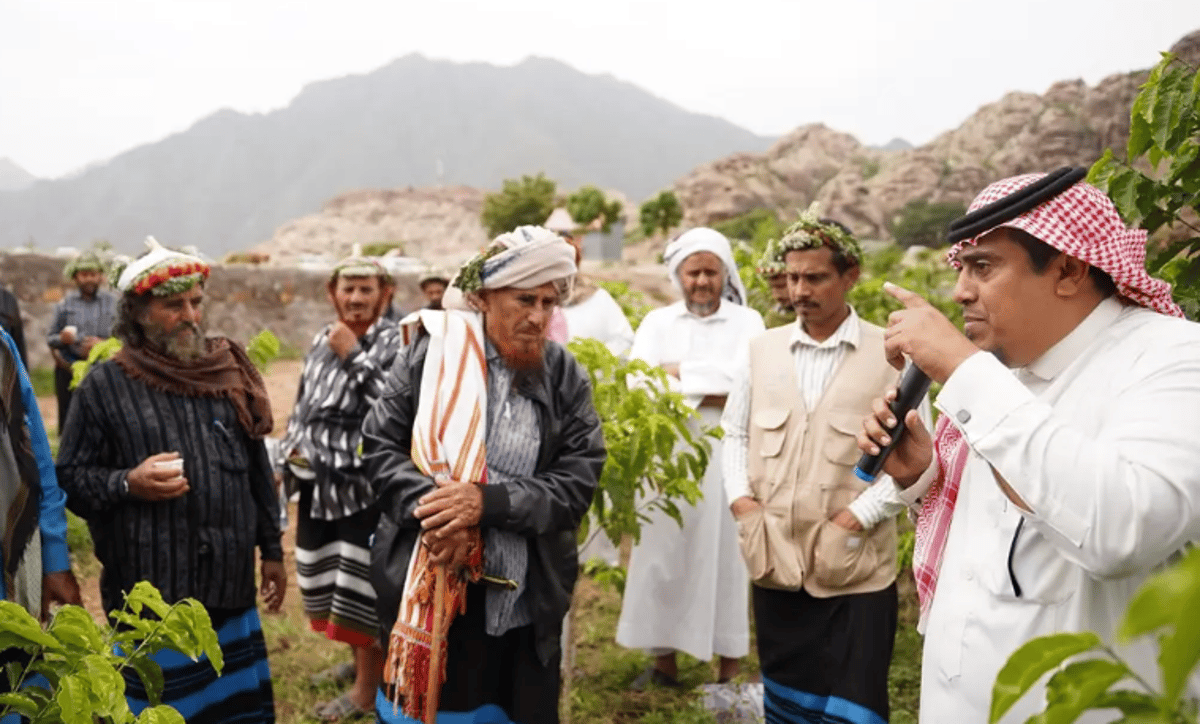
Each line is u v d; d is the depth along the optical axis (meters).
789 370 3.18
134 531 2.90
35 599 2.45
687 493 3.49
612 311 5.34
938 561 1.96
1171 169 2.34
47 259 15.90
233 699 3.13
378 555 2.54
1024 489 1.49
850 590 3.01
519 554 2.52
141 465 2.82
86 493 2.85
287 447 4.12
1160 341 1.57
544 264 2.48
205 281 3.09
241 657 3.15
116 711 1.60
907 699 4.05
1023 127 115.88
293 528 7.28
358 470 3.92
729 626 4.34
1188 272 2.48
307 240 177.62
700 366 4.31
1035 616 1.66
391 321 4.20
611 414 3.35
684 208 125.62
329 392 4.02
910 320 1.66
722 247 4.48
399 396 2.59
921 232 102.75
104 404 2.92
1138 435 1.49
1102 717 1.57
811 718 3.07
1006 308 1.64
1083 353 1.65
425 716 2.36
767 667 3.20
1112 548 1.43
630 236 94.25
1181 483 1.42
